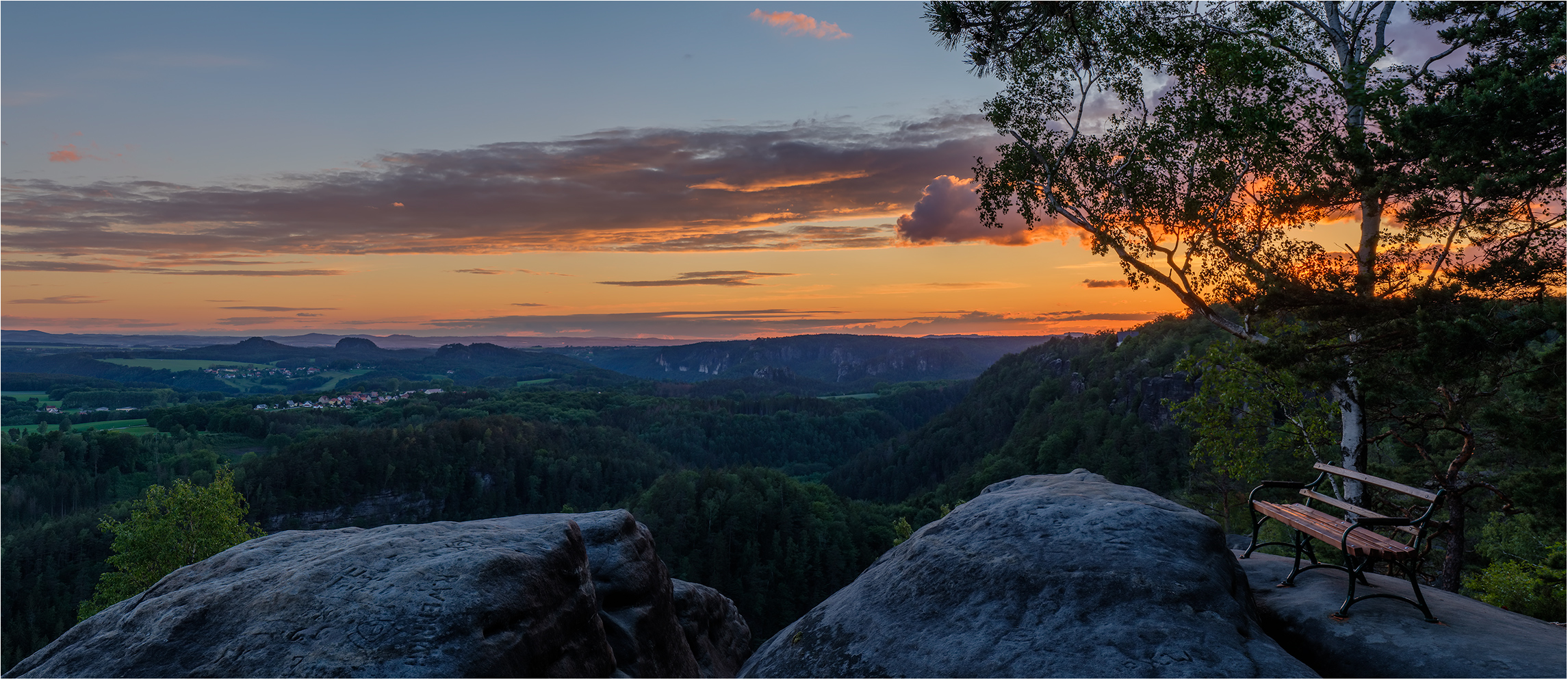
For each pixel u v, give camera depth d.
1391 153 11.02
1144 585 4.48
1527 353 10.36
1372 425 15.26
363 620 3.87
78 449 141.12
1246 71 12.53
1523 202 10.45
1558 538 14.16
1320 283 12.48
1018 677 3.85
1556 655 3.99
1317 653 4.57
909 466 153.00
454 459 147.62
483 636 3.95
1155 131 14.11
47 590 82.44
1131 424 100.44
